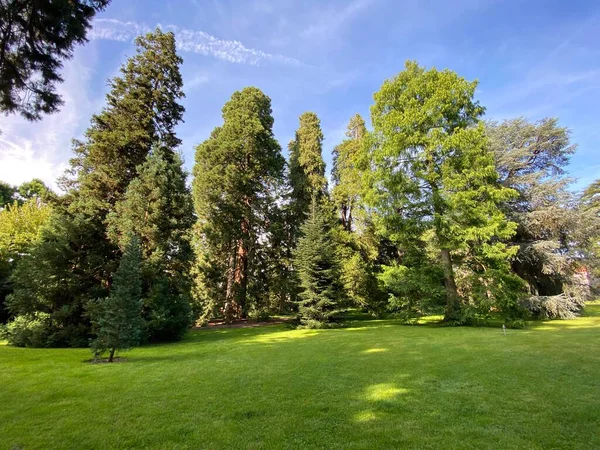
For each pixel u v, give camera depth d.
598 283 18.44
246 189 22.88
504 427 3.49
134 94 16.53
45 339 11.77
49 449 3.20
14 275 12.77
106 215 14.27
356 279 20.28
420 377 5.70
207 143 24.02
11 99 5.33
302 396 4.84
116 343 8.04
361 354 8.14
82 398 4.90
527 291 18.09
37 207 24.08
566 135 18.97
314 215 18.88
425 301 15.45
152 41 17.58
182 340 13.27
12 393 5.20
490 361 6.68
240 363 7.55
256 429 3.64
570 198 18.08
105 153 15.23
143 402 4.67
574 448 2.98
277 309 23.86
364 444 3.19
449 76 15.23
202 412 4.23
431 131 14.76
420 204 15.08
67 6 4.68
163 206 14.05
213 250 23.25
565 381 5.11
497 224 13.78
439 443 3.16
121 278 8.69
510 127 20.06
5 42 4.84
